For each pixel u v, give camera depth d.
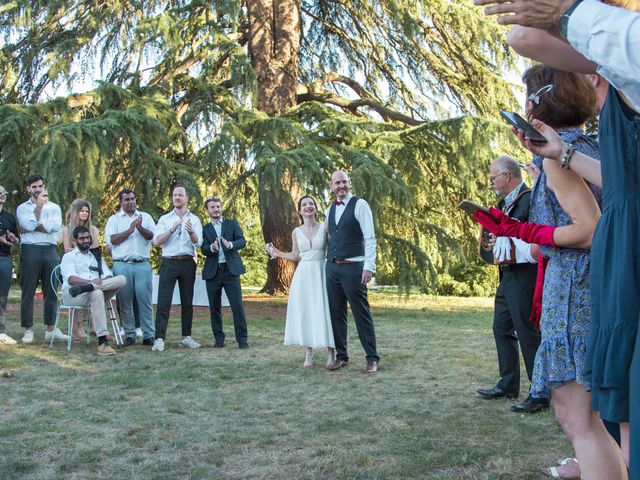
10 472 3.25
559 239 2.19
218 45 13.43
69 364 6.57
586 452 2.16
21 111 11.73
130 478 3.19
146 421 4.30
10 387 5.39
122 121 11.48
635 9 1.21
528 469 3.32
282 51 15.67
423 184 13.70
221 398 5.03
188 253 7.96
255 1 15.50
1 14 13.64
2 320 8.02
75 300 7.44
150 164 11.66
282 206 12.41
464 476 3.20
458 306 15.66
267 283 17.53
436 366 6.54
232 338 8.96
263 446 3.75
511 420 4.33
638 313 1.40
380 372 6.21
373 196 11.95
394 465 3.37
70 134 10.49
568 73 2.30
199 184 13.69
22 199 11.52
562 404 2.24
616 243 1.45
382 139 13.24
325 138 13.45
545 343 2.28
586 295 2.22
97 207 10.91
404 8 14.50
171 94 13.91
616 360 1.42
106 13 14.27
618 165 1.47
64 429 4.08
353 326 10.30
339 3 17.06
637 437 1.18
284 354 7.44
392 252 14.16
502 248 4.50
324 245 6.50
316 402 4.91
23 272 8.09
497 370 6.30
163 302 7.79
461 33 15.15
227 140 12.03
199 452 3.63
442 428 4.11
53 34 14.76
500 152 12.82
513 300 4.59
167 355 7.30
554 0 1.21
